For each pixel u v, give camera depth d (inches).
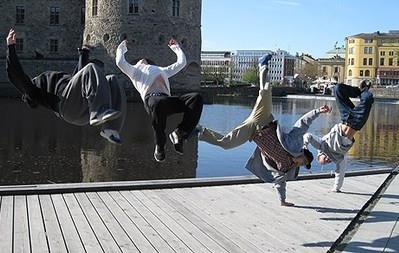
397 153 957.8
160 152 261.1
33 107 272.2
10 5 2613.2
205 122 1450.5
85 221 323.0
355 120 400.8
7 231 297.3
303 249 283.7
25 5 2628.0
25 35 2637.8
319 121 1621.6
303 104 2605.8
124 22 2246.6
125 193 402.6
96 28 2317.9
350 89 405.1
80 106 258.4
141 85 277.4
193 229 314.2
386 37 5285.4
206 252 273.4
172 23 2274.9
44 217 328.2
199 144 1000.9
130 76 281.7
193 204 374.6
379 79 5088.6
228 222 331.3
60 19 2657.5
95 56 2292.1
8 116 1380.4
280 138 331.6
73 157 816.3
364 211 368.2
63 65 2513.5
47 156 816.9
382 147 1045.2
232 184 446.9
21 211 339.9
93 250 271.3
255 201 388.8
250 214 352.5
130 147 936.9
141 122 1355.8
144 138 1064.2
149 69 280.1
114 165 757.9
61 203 364.8
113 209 353.7
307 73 6446.9
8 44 258.4
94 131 1142.3
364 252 280.2
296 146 334.6
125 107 258.5
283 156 336.8
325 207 377.4
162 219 333.4
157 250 274.2
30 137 1020.5
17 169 707.4
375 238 304.8
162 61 2257.6
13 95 2190.0
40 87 267.3
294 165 340.5
